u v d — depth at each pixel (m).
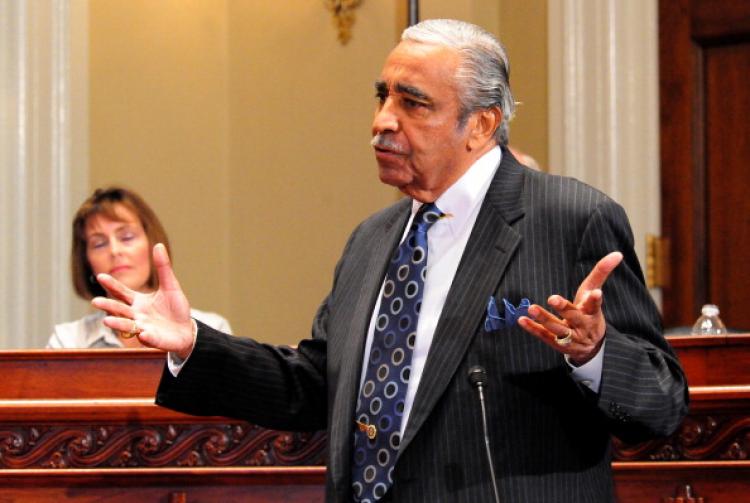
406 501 4.73
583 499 4.75
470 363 4.77
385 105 5.04
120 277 9.11
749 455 5.82
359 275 5.38
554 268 4.85
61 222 11.21
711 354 6.12
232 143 13.95
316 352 5.48
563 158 11.24
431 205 5.14
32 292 10.98
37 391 6.54
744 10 11.40
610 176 11.16
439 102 4.95
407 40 5.08
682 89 11.59
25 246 10.97
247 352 5.24
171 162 13.15
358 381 5.04
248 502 6.03
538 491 4.69
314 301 13.34
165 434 6.07
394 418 4.88
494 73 5.05
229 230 13.95
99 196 9.30
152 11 12.92
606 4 11.16
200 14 13.68
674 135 11.59
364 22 13.07
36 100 11.12
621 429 4.64
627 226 4.95
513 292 4.82
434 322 4.95
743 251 11.34
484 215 5.00
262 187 13.74
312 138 13.41
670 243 11.50
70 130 11.38
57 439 6.10
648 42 11.24
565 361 4.67
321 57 13.38
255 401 5.26
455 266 5.02
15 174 10.97
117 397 6.51
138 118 12.65
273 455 6.04
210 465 6.05
